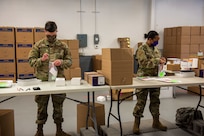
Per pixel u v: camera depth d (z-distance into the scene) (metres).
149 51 3.10
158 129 3.29
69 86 2.47
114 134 2.86
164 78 3.03
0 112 2.80
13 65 5.46
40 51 2.71
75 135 3.09
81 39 6.50
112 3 6.76
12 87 2.42
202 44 6.59
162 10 7.21
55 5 6.30
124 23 6.93
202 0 7.53
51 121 3.67
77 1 6.46
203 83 2.74
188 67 4.25
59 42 2.78
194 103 4.72
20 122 3.63
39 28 5.54
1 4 5.94
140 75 3.20
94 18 6.67
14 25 6.08
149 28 7.14
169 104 4.65
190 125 3.26
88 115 2.97
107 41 6.86
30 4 6.11
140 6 7.01
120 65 2.49
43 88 2.34
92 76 2.53
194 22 7.57
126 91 4.77
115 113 4.04
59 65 2.65
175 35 6.68
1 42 5.34
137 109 3.09
